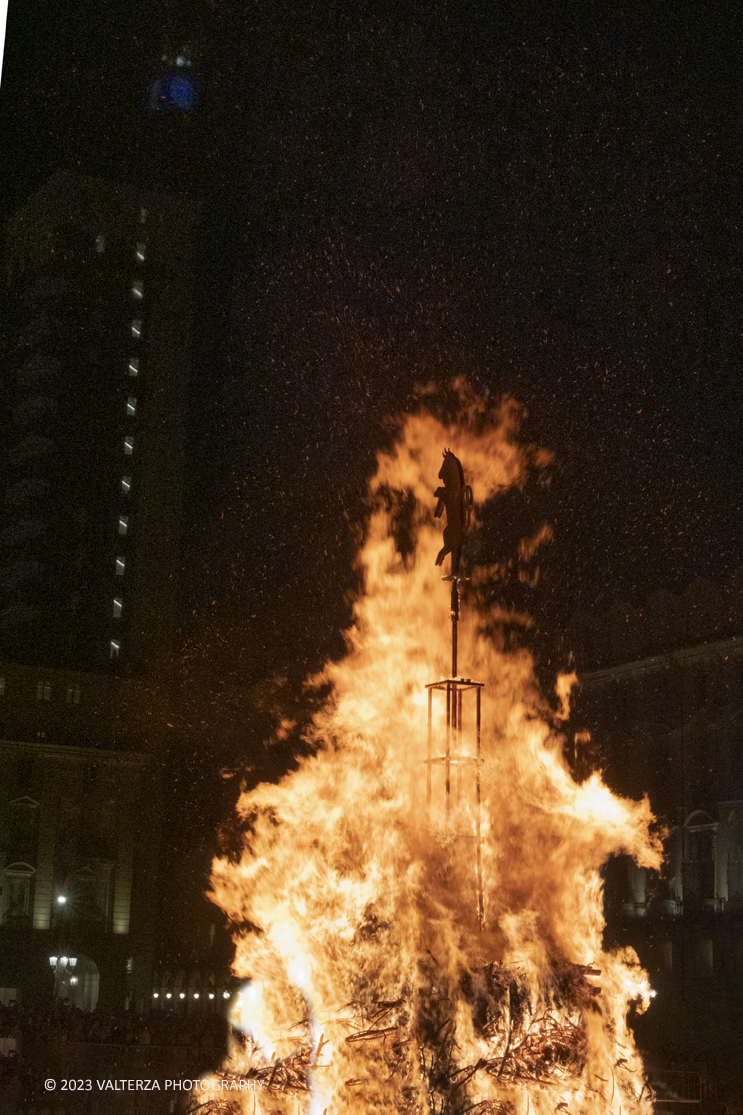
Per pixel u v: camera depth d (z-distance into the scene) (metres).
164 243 85.75
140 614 79.94
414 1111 11.25
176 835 77.25
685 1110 19.75
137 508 82.31
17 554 80.38
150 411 83.56
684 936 57.09
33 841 74.62
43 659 77.88
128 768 76.94
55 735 76.38
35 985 71.94
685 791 60.00
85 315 83.69
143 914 75.06
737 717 58.19
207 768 75.62
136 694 78.62
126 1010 60.50
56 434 81.88
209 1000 69.88
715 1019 54.00
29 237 84.81
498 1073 11.28
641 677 62.78
